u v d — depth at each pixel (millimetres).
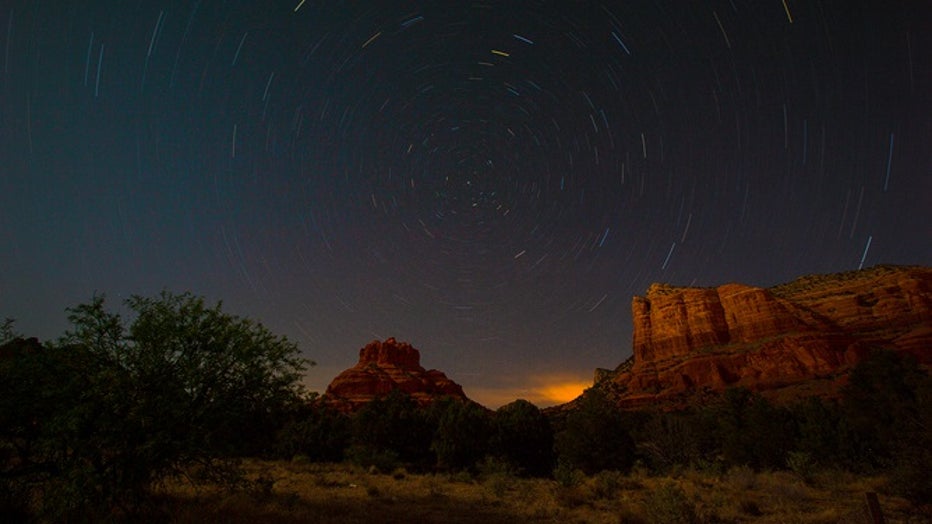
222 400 10914
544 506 14508
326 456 34656
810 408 29812
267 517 10445
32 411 9586
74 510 8992
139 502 9945
